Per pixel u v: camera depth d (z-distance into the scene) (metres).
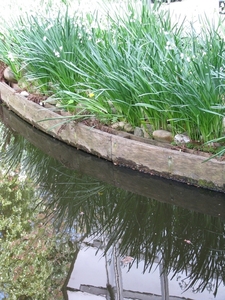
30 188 3.04
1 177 3.20
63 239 2.58
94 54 2.98
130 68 2.86
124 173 3.02
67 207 2.82
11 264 2.45
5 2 4.44
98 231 2.61
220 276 2.23
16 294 2.26
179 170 2.77
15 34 3.84
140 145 2.88
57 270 2.38
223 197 2.67
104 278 2.30
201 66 2.63
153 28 3.24
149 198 2.83
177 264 2.32
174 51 2.86
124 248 2.46
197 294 2.13
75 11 3.71
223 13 3.88
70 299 2.20
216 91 2.63
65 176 3.12
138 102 2.88
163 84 2.72
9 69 4.11
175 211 2.69
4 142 3.67
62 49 3.21
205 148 2.74
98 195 2.90
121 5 3.97
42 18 3.71
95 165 3.17
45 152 3.44
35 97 3.65
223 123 2.74
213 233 2.49
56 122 3.38
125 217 2.69
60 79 3.25
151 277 2.26
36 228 2.69
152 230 2.56
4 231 2.68
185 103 2.66
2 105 4.10
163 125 2.93
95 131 3.09
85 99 3.07
